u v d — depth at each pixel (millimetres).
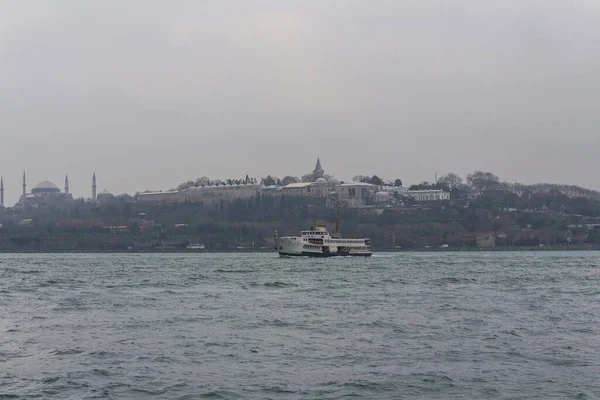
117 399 54031
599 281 165375
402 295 125750
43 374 61156
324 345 73438
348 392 55781
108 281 165625
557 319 92812
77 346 73188
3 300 118438
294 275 184625
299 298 120250
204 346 73062
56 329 84438
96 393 55406
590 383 58219
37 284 155250
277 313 98375
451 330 82688
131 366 64062
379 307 105625
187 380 59188
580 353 69438
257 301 115125
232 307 106062
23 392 55750
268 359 66875
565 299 119312
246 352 70000
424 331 82000
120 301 115375
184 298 120688
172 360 66438
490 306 107062
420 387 57125
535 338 77625
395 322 88938
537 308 105062
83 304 110875
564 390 56281
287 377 60125
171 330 83188
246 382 58562
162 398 54250
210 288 142875
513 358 67188
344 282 158000
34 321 91500
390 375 60688
